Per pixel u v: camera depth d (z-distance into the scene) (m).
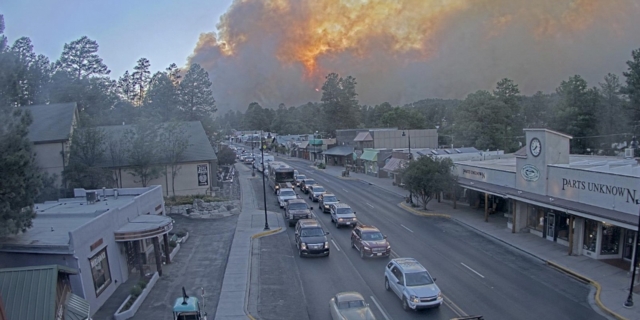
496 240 30.50
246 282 22.66
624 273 22.61
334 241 31.05
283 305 19.67
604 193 24.62
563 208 25.94
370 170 73.62
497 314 18.00
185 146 46.88
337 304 17.17
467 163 41.91
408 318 17.67
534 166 30.55
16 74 20.53
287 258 27.23
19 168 19.86
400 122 111.12
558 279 22.34
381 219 38.34
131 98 93.62
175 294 21.34
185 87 83.00
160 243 27.88
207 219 39.75
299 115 190.38
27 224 20.77
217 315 18.62
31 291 14.66
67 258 18.59
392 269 20.56
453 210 41.31
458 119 81.75
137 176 45.59
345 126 133.62
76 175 39.28
